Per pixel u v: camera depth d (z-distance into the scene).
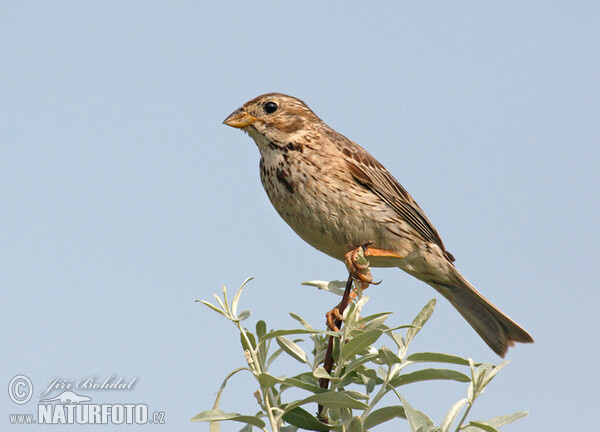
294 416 6.68
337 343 7.02
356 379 7.11
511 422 6.16
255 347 6.82
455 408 6.13
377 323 6.82
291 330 6.55
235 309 6.77
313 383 6.88
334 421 6.79
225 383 6.56
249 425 6.82
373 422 6.61
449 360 6.61
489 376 6.20
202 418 6.09
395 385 6.64
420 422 6.13
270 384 6.42
